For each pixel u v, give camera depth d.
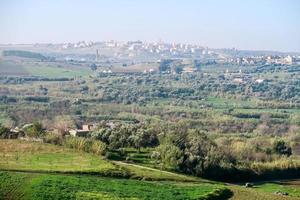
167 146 129.25
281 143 177.62
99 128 157.38
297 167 144.12
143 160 127.12
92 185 89.44
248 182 130.12
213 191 93.00
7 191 80.25
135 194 86.06
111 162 113.62
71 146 127.81
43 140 133.62
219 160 131.75
